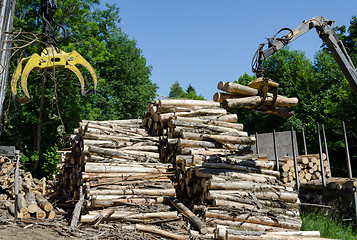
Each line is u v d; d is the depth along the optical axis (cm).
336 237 770
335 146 2486
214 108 1051
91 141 899
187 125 940
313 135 2775
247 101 683
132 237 649
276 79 3481
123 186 794
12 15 833
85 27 2250
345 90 2530
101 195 760
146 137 990
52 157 1980
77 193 935
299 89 3145
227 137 934
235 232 606
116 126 1059
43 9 896
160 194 804
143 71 3222
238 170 825
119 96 3023
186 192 848
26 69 851
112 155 884
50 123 2273
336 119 2464
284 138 1422
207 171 775
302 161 1158
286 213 722
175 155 921
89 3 2472
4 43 801
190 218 712
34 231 657
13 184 1113
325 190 1003
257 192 751
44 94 2095
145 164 889
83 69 2227
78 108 2280
